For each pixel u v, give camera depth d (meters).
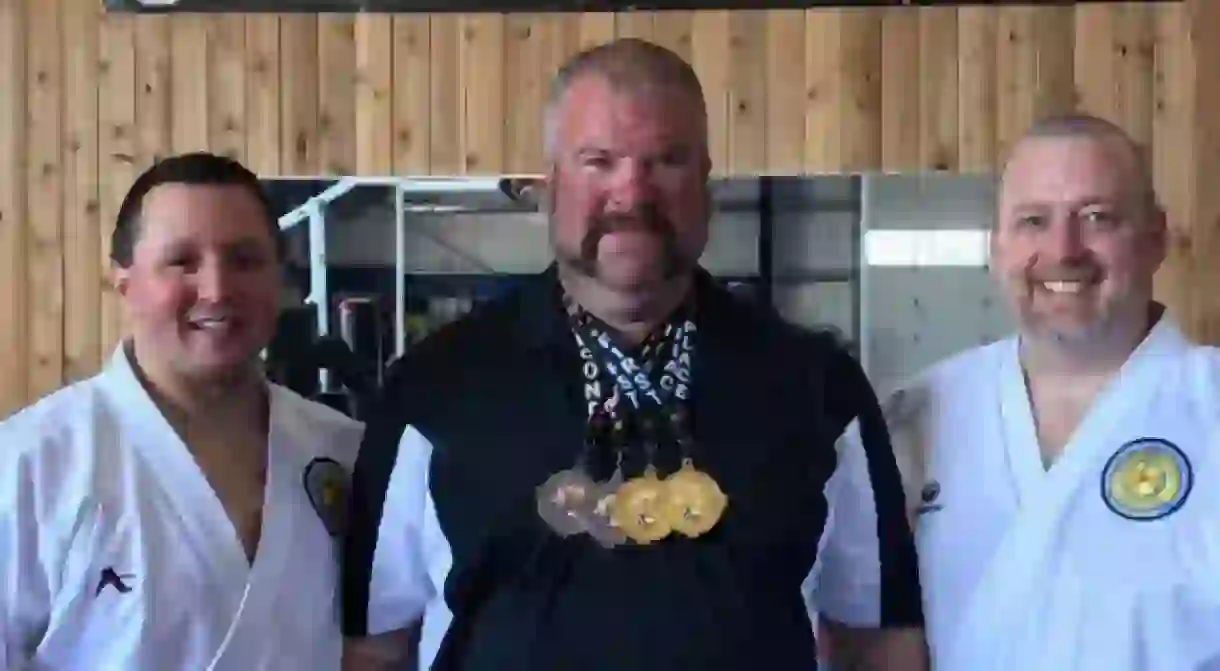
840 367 1.36
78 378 3.01
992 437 1.47
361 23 2.97
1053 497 1.41
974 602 1.43
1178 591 1.34
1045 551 1.40
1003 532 1.43
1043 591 1.39
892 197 2.80
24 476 1.30
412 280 2.84
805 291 2.79
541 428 1.26
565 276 1.30
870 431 1.36
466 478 1.27
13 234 3.02
